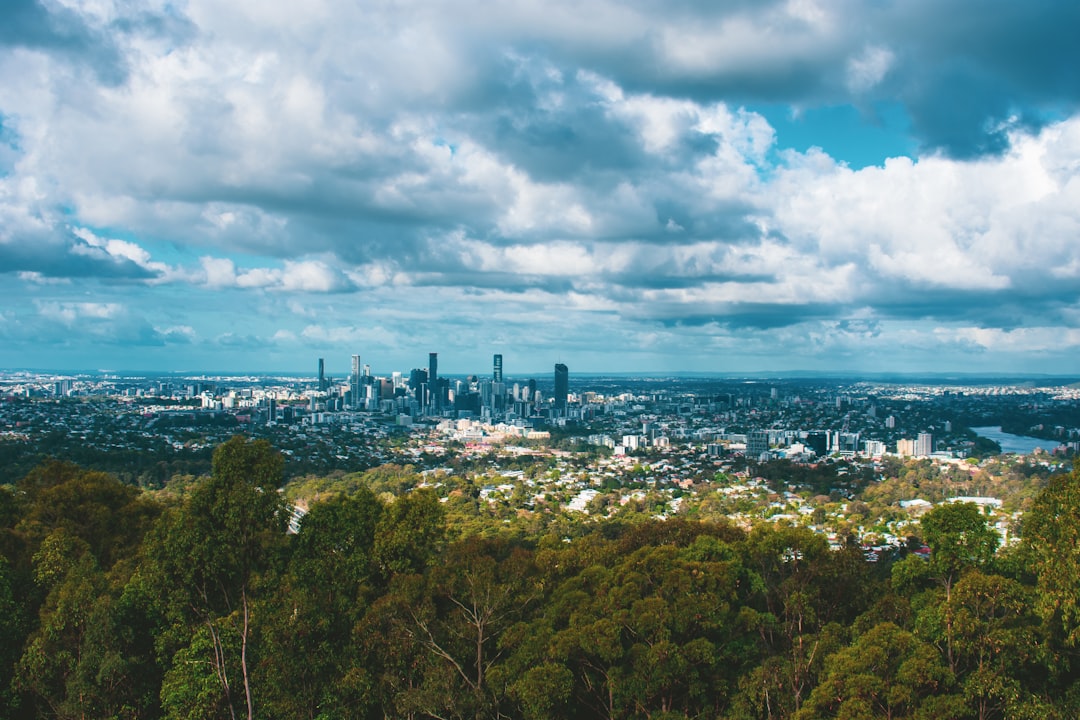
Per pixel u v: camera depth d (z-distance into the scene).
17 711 40.75
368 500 50.31
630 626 37.88
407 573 45.59
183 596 35.31
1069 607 31.39
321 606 40.78
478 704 36.97
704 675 38.59
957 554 43.50
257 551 35.72
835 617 45.59
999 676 31.98
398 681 38.31
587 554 53.16
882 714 31.91
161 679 39.59
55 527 56.84
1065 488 33.81
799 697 36.16
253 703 36.59
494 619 41.19
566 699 35.78
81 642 40.25
